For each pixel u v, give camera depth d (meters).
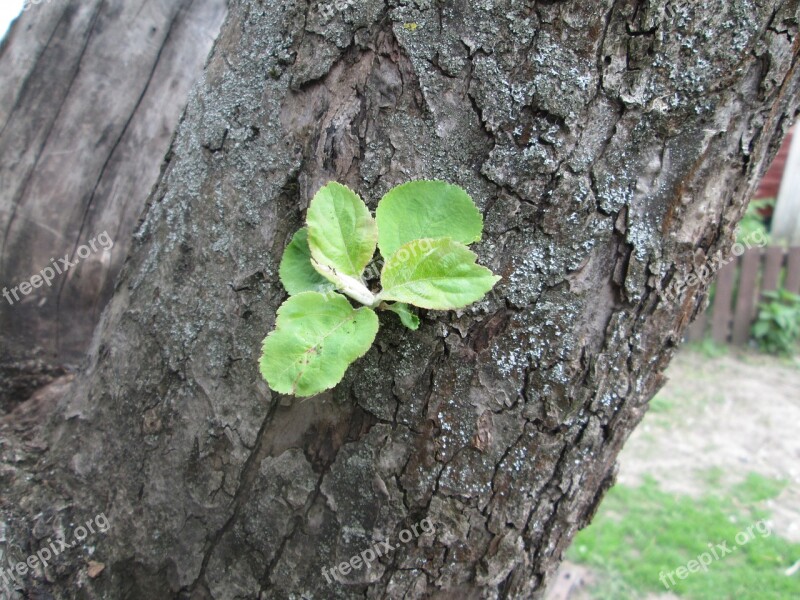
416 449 0.26
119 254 0.43
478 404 0.25
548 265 0.25
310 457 0.27
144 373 0.29
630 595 0.73
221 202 0.27
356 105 0.25
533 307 0.25
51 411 0.37
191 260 0.28
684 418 1.13
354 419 0.26
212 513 0.28
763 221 1.75
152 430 0.29
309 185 0.26
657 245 0.25
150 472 0.29
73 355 0.43
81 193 0.42
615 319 0.25
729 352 1.42
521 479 0.26
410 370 0.25
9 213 0.41
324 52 0.25
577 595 0.72
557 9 0.23
